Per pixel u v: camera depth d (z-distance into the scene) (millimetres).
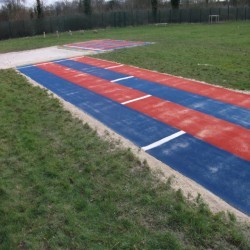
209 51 18375
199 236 4344
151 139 7504
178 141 7309
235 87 11141
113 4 54844
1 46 28281
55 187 5586
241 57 16188
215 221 4617
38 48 25234
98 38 29641
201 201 5117
